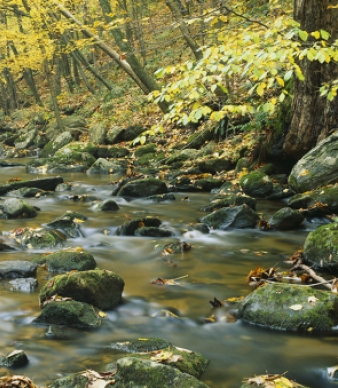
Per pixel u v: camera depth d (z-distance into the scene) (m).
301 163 8.65
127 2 22.62
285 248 6.00
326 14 8.23
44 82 32.16
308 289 3.93
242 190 9.22
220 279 4.96
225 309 4.18
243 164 10.81
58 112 19.91
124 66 15.75
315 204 7.27
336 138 8.53
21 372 3.16
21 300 4.34
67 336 3.69
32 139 21.00
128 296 4.51
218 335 3.72
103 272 4.33
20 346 3.52
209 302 4.34
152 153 14.14
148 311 4.18
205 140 13.30
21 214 7.68
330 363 3.29
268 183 9.08
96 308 4.12
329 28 8.25
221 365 3.29
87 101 23.94
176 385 2.76
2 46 25.08
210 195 9.60
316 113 9.18
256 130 11.23
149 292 4.61
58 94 26.44
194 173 11.23
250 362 3.32
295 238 6.43
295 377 3.15
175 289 4.68
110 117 19.73
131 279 4.98
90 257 5.18
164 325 3.90
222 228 6.95
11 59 22.19
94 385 2.84
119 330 3.81
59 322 3.88
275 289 3.97
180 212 8.12
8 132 23.89
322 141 8.70
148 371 2.84
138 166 13.59
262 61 4.99
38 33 17.22
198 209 8.33
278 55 4.88
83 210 8.33
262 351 3.47
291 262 5.39
